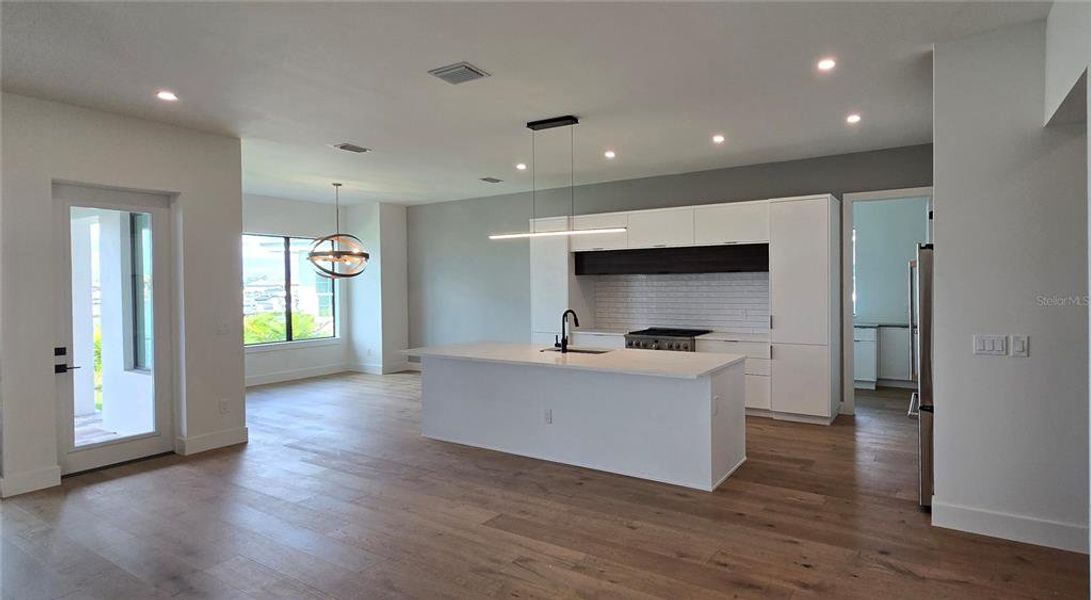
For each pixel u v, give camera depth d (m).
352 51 3.30
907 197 5.64
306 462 4.65
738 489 3.93
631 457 4.23
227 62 3.45
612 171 6.72
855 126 4.89
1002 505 3.11
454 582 2.75
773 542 3.12
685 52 3.35
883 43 3.23
